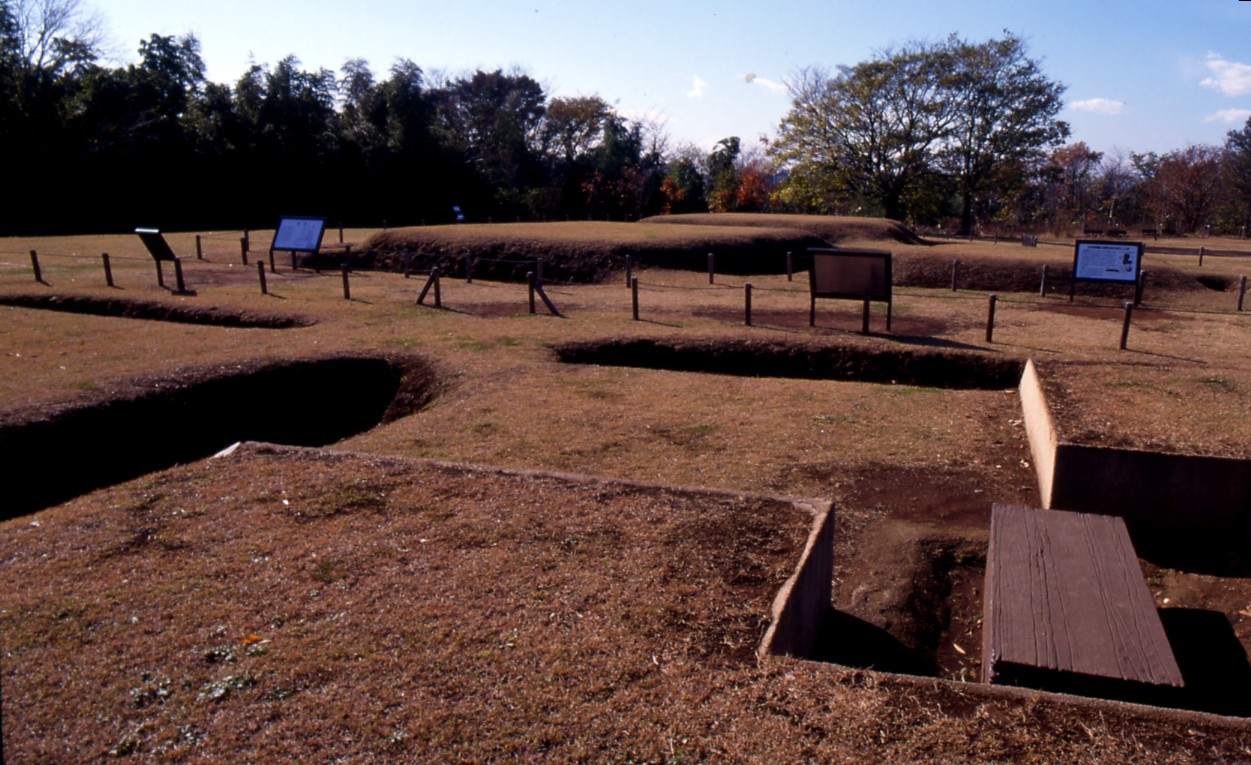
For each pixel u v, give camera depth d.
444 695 3.62
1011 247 31.69
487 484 6.05
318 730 3.40
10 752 3.26
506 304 17.97
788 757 3.25
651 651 3.95
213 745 3.32
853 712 3.52
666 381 11.73
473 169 54.44
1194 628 5.87
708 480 7.93
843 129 48.50
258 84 47.81
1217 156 66.69
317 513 5.55
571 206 59.31
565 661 3.86
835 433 9.44
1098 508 7.21
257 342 13.50
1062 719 3.48
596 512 5.54
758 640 4.05
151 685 3.69
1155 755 3.25
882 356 13.41
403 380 12.38
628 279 21.78
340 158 49.66
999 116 49.19
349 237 32.44
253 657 3.89
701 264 25.16
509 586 4.55
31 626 4.16
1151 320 16.98
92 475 9.23
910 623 5.78
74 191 40.91
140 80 45.25
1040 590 4.82
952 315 17.19
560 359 13.27
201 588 4.55
